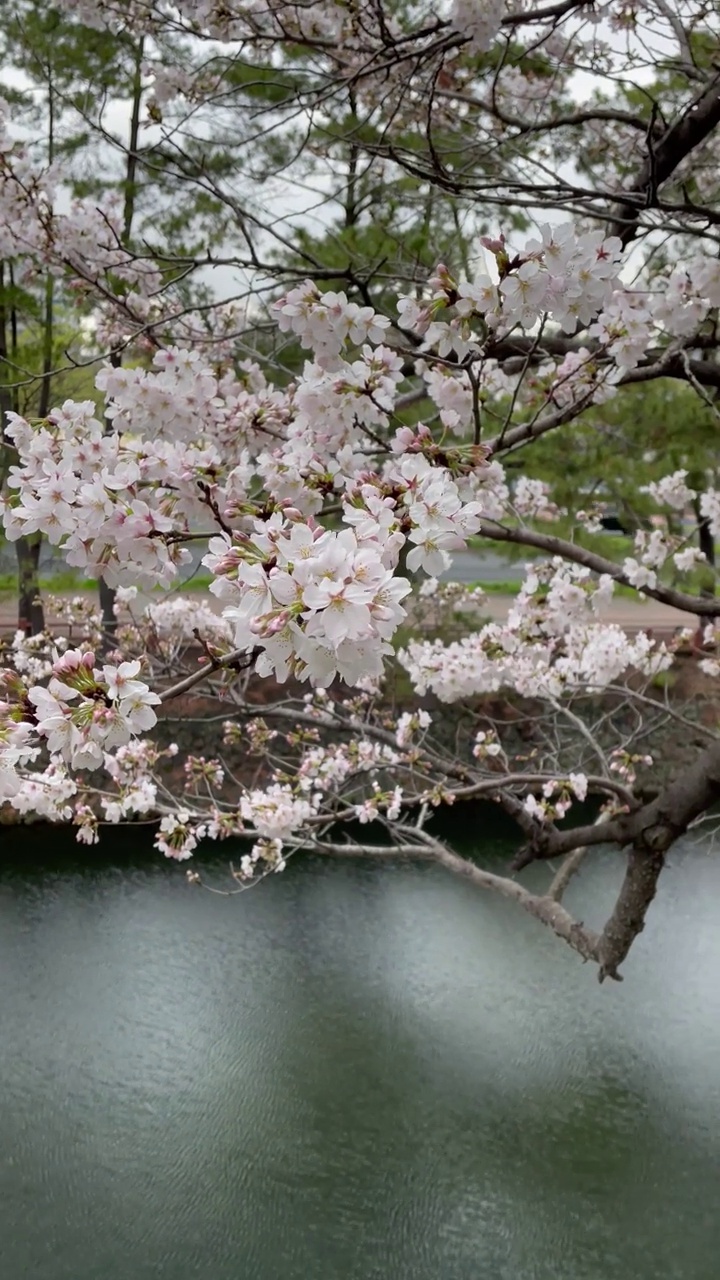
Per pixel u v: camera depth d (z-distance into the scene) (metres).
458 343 1.99
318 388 2.40
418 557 1.56
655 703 4.45
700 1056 7.20
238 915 9.15
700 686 11.53
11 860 9.92
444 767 4.60
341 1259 5.32
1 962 8.14
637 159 3.93
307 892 9.67
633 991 8.02
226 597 1.36
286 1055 7.12
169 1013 7.56
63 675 1.44
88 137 6.88
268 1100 6.54
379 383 2.40
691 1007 7.77
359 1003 7.81
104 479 1.89
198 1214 5.57
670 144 3.00
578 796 4.18
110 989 7.85
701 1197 5.76
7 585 10.92
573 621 4.59
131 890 9.46
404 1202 5.75
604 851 10.50
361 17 2.90
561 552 3.56
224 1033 7.33
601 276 1.85
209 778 4.62
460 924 9.15
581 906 9.30
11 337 10.94
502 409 5.77
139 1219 5.56
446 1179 5.87
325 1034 7.38
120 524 1.89
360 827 11.12
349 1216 5.66
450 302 1.90
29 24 5.96
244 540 1.30
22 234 3.62
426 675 4.78
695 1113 6.54
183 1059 7.00
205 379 2.59
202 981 8.02
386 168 4.01
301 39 2.95
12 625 11.12
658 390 10.28
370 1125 6.45
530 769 5.91
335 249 4.16
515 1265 5.29
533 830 4.46
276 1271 5.23
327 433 2.48
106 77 4.89
